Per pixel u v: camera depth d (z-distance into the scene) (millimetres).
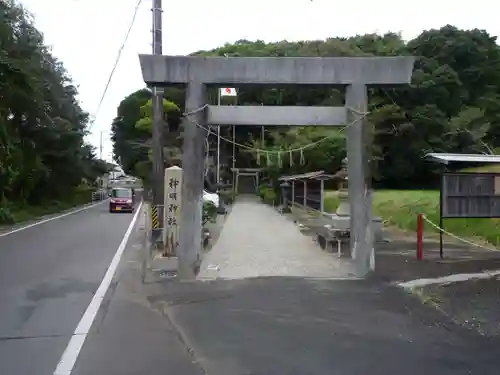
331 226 14797
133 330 6836
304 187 27234
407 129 38531
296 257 13094
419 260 12109
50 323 7203
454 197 12289
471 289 9156
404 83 9984
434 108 39344
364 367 5418
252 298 8570
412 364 5516
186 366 5477
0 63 23547
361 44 47000
